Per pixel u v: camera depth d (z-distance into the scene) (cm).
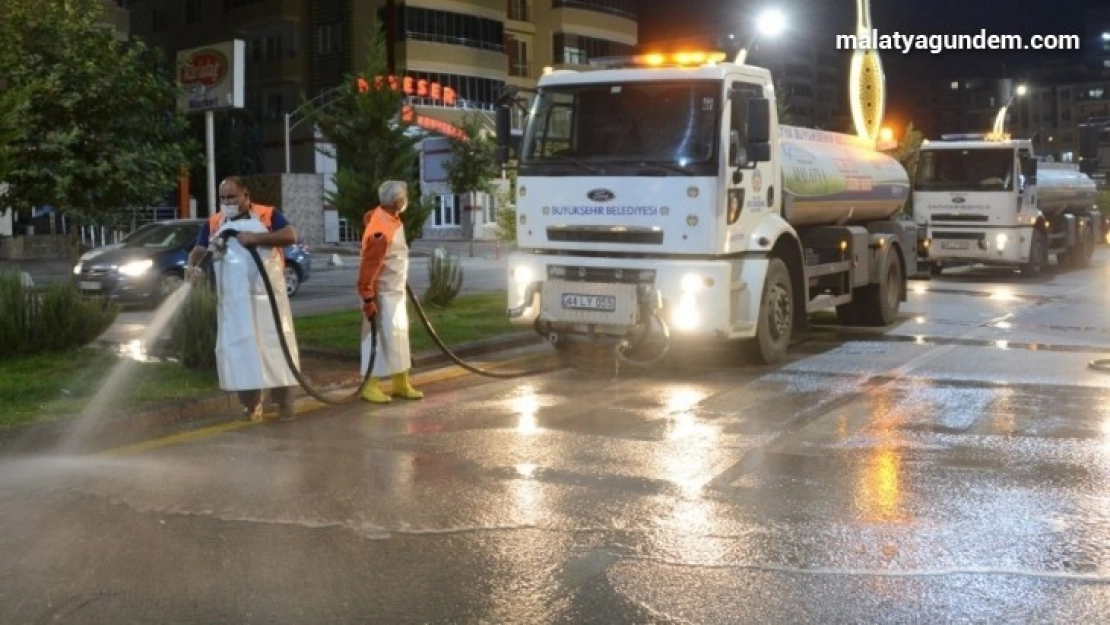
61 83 1401
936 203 2484
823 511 618
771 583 505
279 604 479
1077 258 2942
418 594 491
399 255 952
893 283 1595
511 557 540
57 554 543
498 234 2550
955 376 1110
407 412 913
